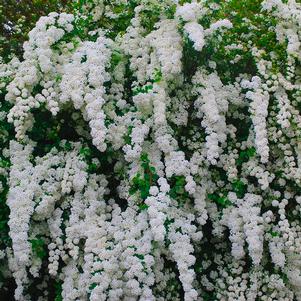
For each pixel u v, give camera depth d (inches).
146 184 69.9
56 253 68.2
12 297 77.6
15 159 72.7
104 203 72.4
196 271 76.1
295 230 74.6
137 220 69.5
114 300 64.2
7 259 73.6
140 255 65.9
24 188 69.8
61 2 104.9
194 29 73.6
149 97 72.4
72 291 65.9
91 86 71.8
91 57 72.7
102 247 66.5
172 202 72.2
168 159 72.4
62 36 75.6
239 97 79.4
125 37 80.7
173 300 72.6
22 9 103.0
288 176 75.2
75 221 69.3
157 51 76.0
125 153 73.9
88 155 74.4
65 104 73.6
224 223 74.4
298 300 74.1
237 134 81.2
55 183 71.2
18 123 69.9
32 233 70.1
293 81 81.2
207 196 76.3
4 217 72.1
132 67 77.7
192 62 79.1
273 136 76.4
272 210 77.5
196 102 75.9
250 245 69.5
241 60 82.1
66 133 78.4
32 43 73.7
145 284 65.3
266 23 82.2
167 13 80.9
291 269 73.1
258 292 72.8
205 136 77.3
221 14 82.6
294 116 76.7
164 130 73.5
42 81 72.2
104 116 69.0
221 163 77.4
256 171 75.2
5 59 88.5
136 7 80.2
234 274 74.9
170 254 70.2
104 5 84.6
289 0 83.2
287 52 77.5
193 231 70.1
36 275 67.7
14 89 70.4
